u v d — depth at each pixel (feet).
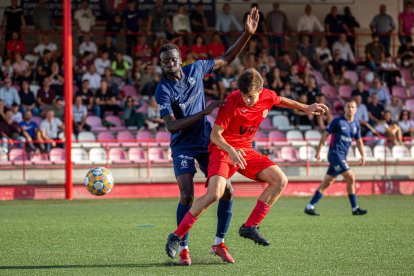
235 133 39.37
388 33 135.85
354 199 71.87
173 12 134.21
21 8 122.72
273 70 117.29
